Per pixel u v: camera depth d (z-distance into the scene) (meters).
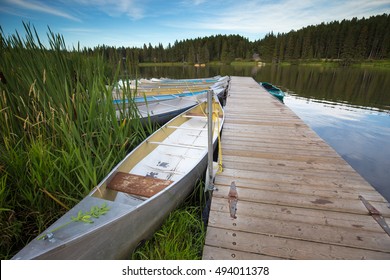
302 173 2.40
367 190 2.07
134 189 1.80
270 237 1.54
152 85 8.56
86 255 1.20
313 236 1.54
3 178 1.80
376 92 12.40
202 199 2.48
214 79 11.79
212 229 1.61
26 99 2.20
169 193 1.79
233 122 4.40
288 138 3.48
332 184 2.18
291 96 11.82
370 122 6.94
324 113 8.13
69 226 1.21
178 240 1.75
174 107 5.39
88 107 2.39
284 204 1.88
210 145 1.98
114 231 1.32
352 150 4.78
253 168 2.52
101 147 2.30
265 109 5.62
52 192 1.84
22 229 1.75
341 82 16.98
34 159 1.77
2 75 2.15
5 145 1.97
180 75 23.12
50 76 2.26
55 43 2.46
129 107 2.88
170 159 2.91
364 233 1.56
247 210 1.81
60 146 2.18
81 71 2.61
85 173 1.97
